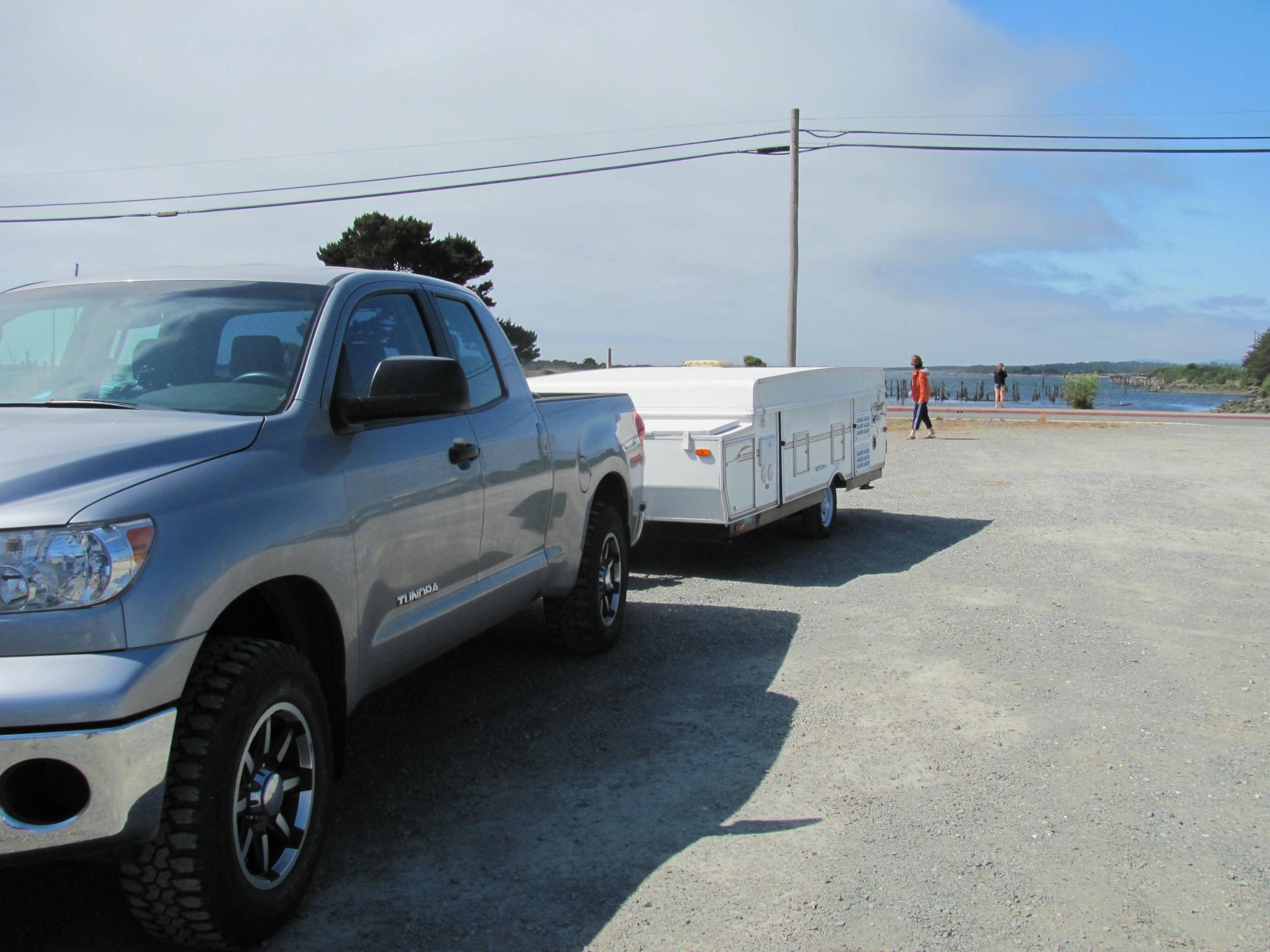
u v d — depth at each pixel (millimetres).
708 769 4559
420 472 4000
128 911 3211
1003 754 4762
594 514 6094
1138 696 5645
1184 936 3203
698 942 3135
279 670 3082
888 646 6605
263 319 3850
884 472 17109
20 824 2531
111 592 2631
